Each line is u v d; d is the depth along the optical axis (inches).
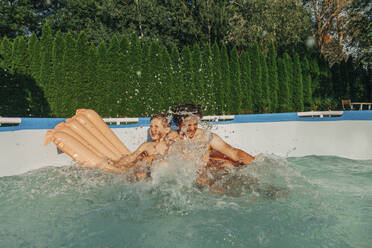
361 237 61.6
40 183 101.7
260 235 62.9
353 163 140.7
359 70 542.0
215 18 754.8
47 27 371.2
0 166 109.6
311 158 152.9
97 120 140.5
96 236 63.3
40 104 366.0
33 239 61.9
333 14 729.6
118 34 756.6
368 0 684.7
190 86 427.8
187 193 88.1
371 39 690.8
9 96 354.0
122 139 155.0
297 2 646.5
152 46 409.4
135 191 90.4
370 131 150.3
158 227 67.6
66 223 69.9
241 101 463.2
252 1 669.3
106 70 391.5
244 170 107.2
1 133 110.6
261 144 161.8
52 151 129.5
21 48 359.9
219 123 158.6
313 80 508.4
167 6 837.8
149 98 405.1
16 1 757.3
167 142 106.3
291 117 161.6
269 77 484.1
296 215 73.2
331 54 790.5
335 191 93.2
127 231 65.6
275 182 98.7
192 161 101.2
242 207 78.5
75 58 378.6
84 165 112.5
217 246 58.7
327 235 62.6
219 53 450.3
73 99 378.3
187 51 427.8
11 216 73.7
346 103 492.7
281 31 658.2
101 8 754.2
